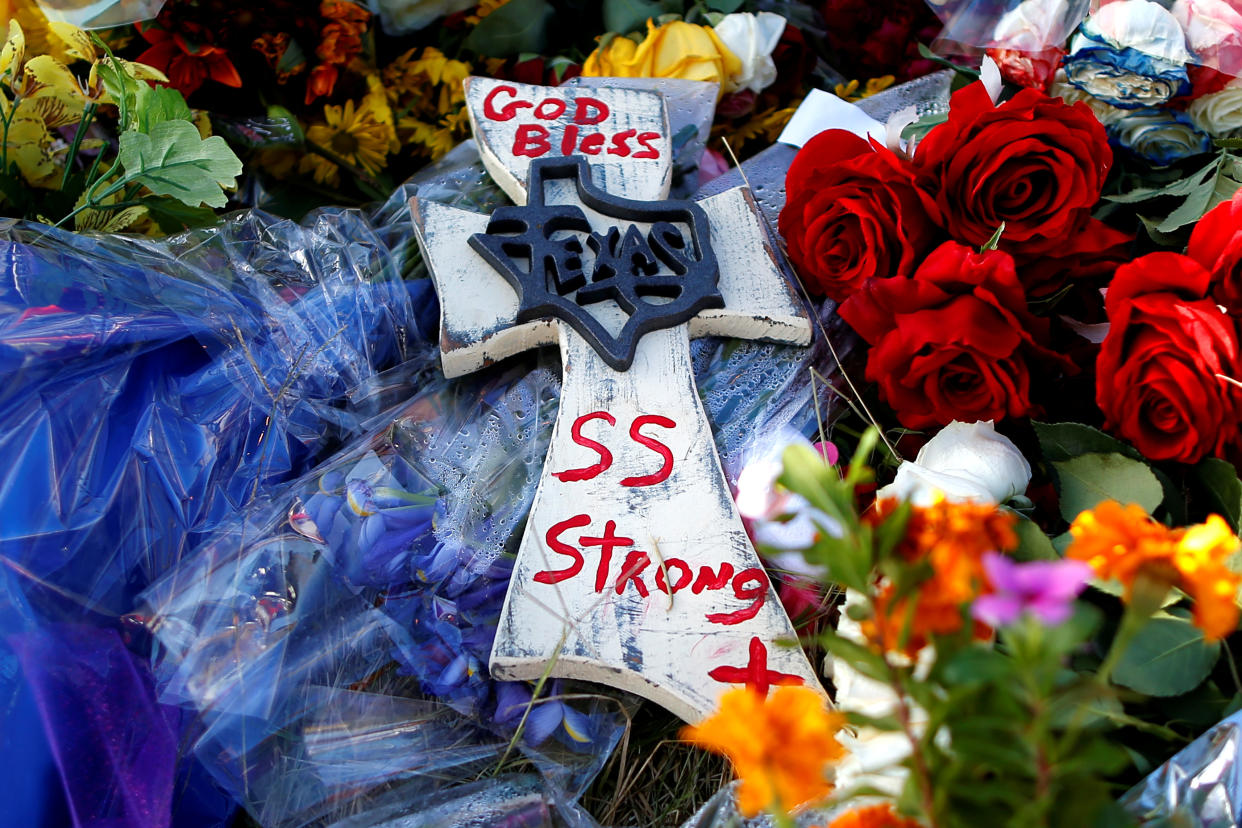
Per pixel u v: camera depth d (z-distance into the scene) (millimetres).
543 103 1633
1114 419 1221
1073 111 1348
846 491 663
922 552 697
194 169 1397
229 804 1153
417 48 1979
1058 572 571
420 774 1146
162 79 1509
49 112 1500
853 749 976
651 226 1485
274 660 1123
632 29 1878
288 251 1553
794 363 1466
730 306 1436
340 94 1873
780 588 1290
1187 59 1560
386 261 1567
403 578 1210
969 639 658
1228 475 1166
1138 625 670
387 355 1521
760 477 1263
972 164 1361
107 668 1081
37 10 1570
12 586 1068
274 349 1409
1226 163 1463
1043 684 596
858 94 1968
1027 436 1379
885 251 1387
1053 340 1446
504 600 1209
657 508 1269
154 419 1255
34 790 1002
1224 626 658
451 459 1358
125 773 1042
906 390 1330
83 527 1137
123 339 1257
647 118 1633
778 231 1543
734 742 653
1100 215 1582
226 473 1308
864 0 1902
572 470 1293
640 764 1204
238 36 1727
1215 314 1130
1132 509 687
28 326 1207
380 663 1175
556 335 1416
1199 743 928
